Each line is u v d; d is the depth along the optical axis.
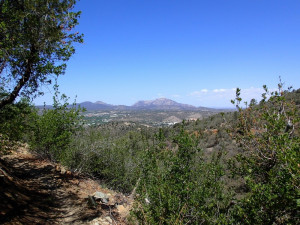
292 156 3.15
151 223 4.04
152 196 4.40
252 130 4.77
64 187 8.12
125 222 6.13
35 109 10.65
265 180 4.15
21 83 6.13
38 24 5.59
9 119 7.23
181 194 4.30
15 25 5.73
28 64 5.95
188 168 4.80
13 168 8.66
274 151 3.99
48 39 5.66
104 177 10.98
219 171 4.56
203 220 3.86
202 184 4.50
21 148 12.29
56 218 5.68
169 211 4.11
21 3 5.89
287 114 4.39
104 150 11.13
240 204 3.87
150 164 5.02
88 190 8.45
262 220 3.29
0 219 4.56
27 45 5.87
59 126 10.27
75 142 11.15
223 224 3.63
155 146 5.39
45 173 9.16
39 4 5.65
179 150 5.02
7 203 5.31
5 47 5.44
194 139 5.13
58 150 10.45
